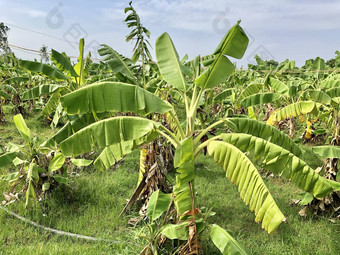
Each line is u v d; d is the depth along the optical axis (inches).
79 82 270.2
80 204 250.2
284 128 486.6
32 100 638.5
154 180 231.5
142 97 143.3
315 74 483.8
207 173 337.4
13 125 512.1
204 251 182.5
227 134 154.0
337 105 251.9
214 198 271.1
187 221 148.9
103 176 310.0
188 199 150.2
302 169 143.7
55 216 229.1
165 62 173.8
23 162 244.4
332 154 194.9
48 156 256.4
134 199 230.8
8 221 215.6
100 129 152.5
